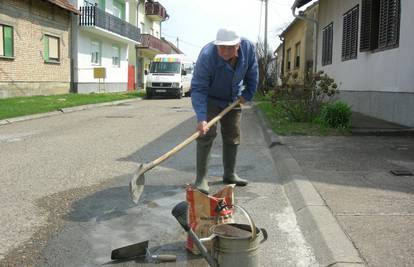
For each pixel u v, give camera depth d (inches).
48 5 914.1
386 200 190.9
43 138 396.2
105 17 1106.1
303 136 368.2
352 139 350.9
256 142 375.9
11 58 793.6
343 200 191.0
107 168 273.3
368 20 482.9
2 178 247.6
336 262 133.6
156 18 1815.9
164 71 1103.6
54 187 229.6
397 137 360.5
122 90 1359.5
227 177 233.0
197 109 194.4
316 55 776.3
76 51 1034.1
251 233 122.4
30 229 171.0
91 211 192.1
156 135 417.1
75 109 698.2
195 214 144.4
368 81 489.4
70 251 151.7
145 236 164.9
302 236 163.6
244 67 201.5
